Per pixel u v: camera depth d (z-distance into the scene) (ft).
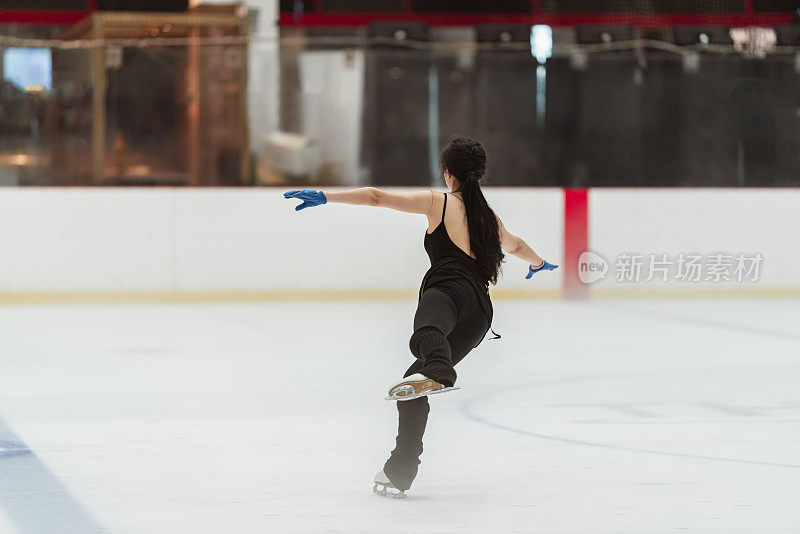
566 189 108.78
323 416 46.60
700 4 115.75
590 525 29.04
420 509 30.78
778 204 110.93
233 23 109.81
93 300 102.01
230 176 107.24
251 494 32.63
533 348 70.49
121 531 28.40
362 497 32.24
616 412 47.26
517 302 105.40
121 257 102.53
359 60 109.70
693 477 34.88
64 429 43.50
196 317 90.74
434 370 28.17
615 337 76.89
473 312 30.89
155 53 105.70
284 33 110.73
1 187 100.78
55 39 105.50
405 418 31.78
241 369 61.00
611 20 115.65
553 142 113.19
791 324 85.81
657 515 30.09
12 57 103.14
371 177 110.32
